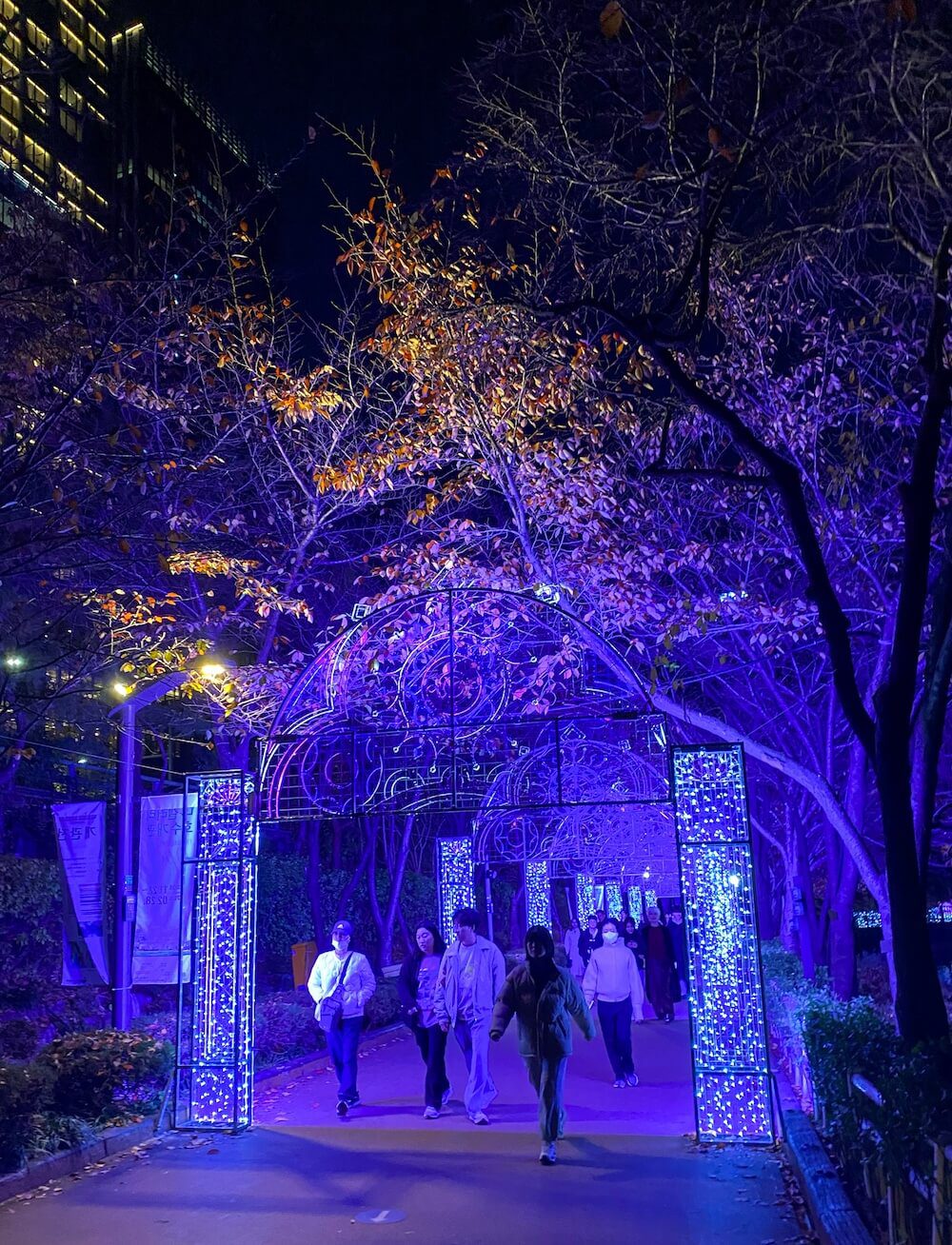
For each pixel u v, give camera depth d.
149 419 16.31
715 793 10.52
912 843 7.41
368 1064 16.08
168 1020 15.69
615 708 13.82
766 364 14.34
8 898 15.38
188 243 16.17
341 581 21.28
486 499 16.61
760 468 14.82
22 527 14.33
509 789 14.64
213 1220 7.75
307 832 28.05
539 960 9.71
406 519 17.67
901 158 10.05
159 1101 10.98
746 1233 7.26
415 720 13.42
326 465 16.55
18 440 12.42
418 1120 11.21
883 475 14.54
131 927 13.13
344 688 12.64
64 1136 9.53
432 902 34.00
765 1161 9.14
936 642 8.58
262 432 17.89
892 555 14.66
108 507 15.30
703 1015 10.10
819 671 17.66
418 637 13.56
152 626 16.92
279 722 12.14
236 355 17.02
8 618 16.69
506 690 13.81
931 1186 5.36
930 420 7.63
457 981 11.20
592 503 14.27
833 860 17.64
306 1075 14.86
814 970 17.61
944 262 7.99
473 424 14.13
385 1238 7.28
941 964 20.78
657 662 13.95
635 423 14.55
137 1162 9.48
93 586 16.55
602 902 36.03
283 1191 8.49
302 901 24.88
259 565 18.09
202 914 11.31
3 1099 8.62
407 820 25.83
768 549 14.75
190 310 15.39
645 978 22.52
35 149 26.53
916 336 13.41
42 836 21.72
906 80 9.61
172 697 19.95
